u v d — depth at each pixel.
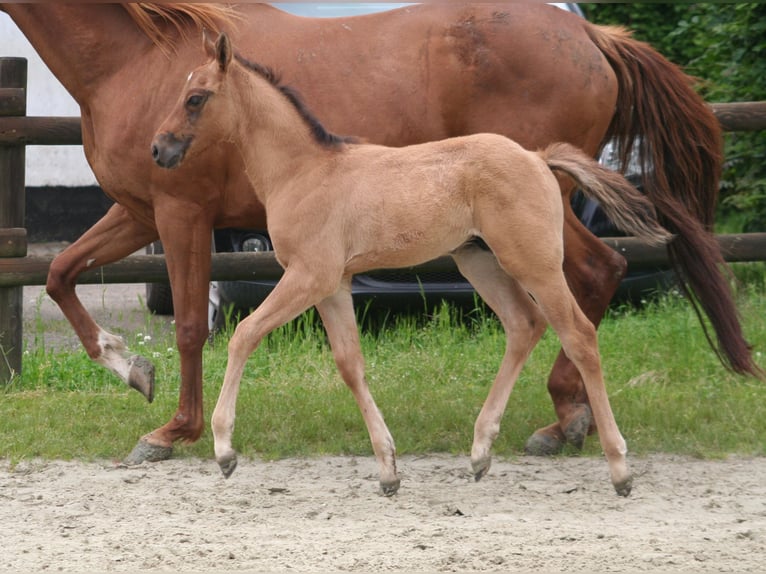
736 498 8.46
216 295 13.91
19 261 12.11
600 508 8.25
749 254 13.08
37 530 7.74
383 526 7.80
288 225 8.39
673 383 11.94
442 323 13.45
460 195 8.24
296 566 6.89
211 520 8.01
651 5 21.78
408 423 10.59
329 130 9.77
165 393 11.87
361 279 13.43
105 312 16.84
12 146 12.12
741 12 16.59
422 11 10.12
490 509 8.25
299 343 13.53
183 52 9.85
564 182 9.76
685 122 10.32
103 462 9.73
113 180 10.01
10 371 12.34
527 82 9.88
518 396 11.38
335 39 10.01
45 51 10.08
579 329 8.32
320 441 10.19
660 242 8.48
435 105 9.88
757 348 12.82
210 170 9.62
